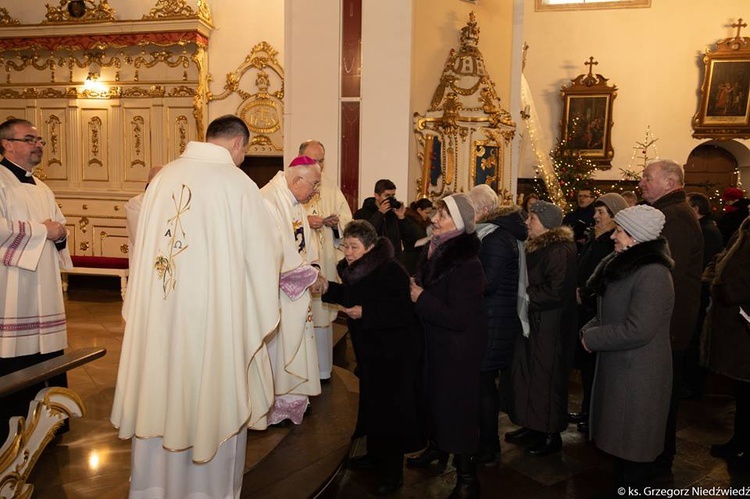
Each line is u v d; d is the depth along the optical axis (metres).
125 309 2.24
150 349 2.10
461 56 6.74
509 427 3.83
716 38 10.85
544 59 11.54
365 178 6.25
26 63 8.61
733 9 10.76
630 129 11.28
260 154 8.45
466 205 2.51
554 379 3.13
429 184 6.48
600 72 11.35
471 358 2.54
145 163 8.49
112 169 8.58
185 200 2.12
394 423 2.68
